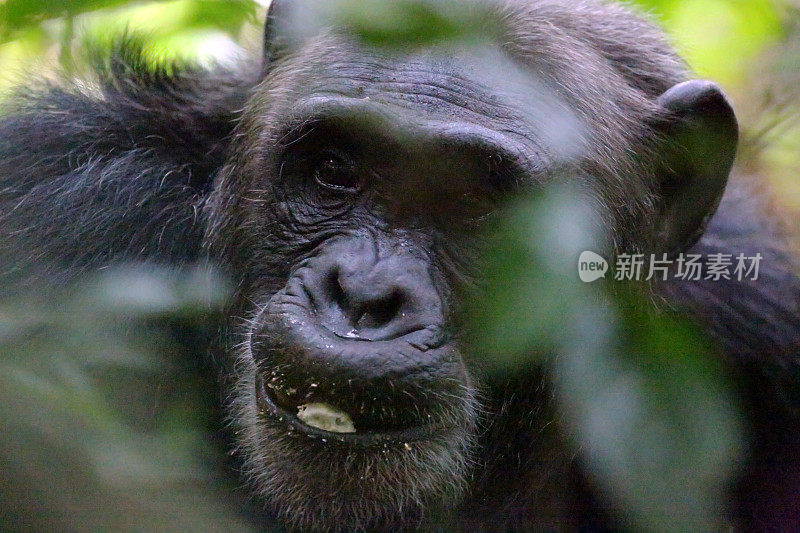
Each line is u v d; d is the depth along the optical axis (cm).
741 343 743
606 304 587
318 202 569
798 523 766
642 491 463
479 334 543
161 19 752
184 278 652
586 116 597
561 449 640
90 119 711
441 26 359
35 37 666
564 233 466
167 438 556
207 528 408
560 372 546
